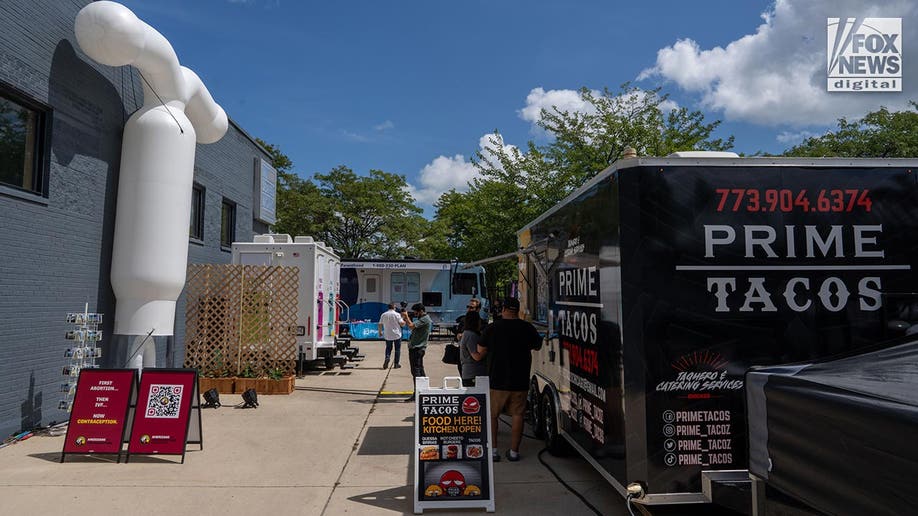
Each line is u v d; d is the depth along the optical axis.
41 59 7.25
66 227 7.73
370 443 7.02
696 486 4.04
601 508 4.94
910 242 4.24
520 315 8.17
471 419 5.08
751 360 4.10
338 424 8.01
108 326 8.65
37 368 7.18
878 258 4.21
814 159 4.24
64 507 4.80
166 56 8.32
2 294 6.62
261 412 8.77
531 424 8.07
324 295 12.94
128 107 9.22
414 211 38.44
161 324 8.54
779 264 4.17
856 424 2.28
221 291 10.68
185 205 8.70
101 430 6.12
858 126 23.89
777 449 2.83
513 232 19.50
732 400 4.08
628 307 4.12
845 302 4.17
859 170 4.25
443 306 22.39
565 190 18.44
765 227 4.19
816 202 4.22
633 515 4.09
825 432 2.47
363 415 8.61
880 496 2.14
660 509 4.90
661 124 18.14
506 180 19.66
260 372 10.55
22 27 6.91
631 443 4.05
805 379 2.73
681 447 4.04
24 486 5.30
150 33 7.99
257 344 10.59
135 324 8.36
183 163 8.64
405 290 22.42
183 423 6.24
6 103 6.91
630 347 4.10
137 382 6.39
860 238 4.21
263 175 16.39
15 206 6.83
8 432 6.69
